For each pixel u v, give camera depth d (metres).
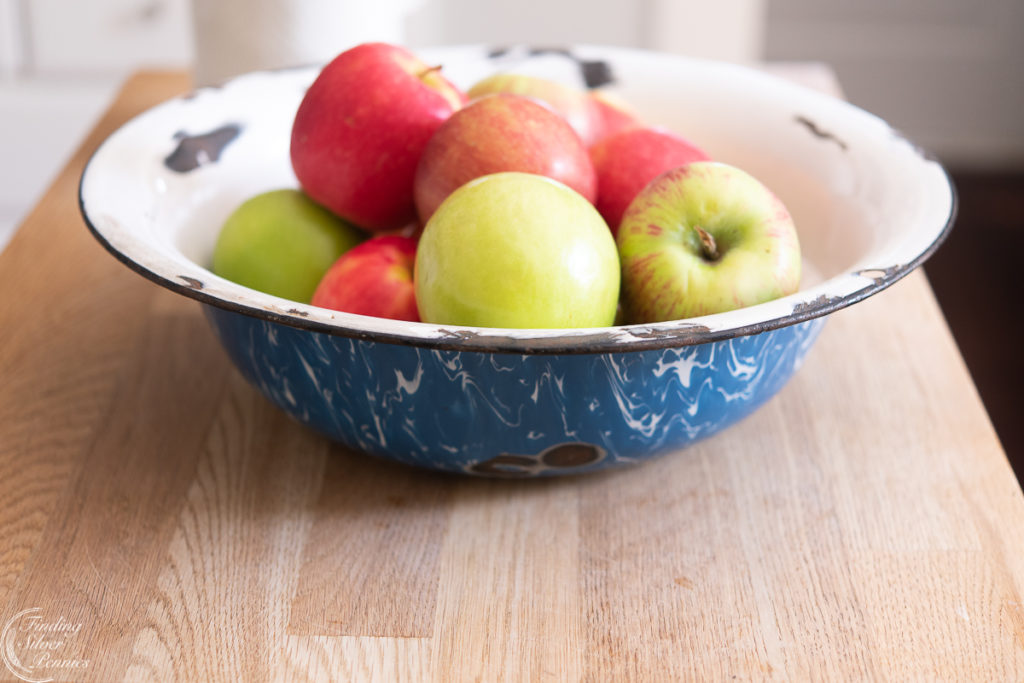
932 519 0.56
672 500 0.58
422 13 1.70
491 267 0.50
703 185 0.56
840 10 2.33
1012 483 0.59
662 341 0.44
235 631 0.49
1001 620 0.50
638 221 0.56
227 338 0.55
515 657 0.48
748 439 0.63
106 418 0.64
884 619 0.50
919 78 2.37
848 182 0.67
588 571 0.53
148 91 1.09
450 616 0.50
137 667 0.47
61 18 1.44
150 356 0.70
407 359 0.49
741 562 0.53
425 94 0.63
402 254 0.59
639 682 0.46
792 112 0.73
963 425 0.64
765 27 2.36
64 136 1.51
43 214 0.87
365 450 0.56
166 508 0.57
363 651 0.48
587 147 0.68
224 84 0.73
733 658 0.48
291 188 0.70
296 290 0.64
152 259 0.50
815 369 0.69
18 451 0.60
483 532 0.55
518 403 0.50
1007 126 2.39
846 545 0.54
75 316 0.74
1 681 0.45
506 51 0.81
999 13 2.29
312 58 0.92
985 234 2.14
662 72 0.80
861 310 0.76
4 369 0.68
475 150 0.58
